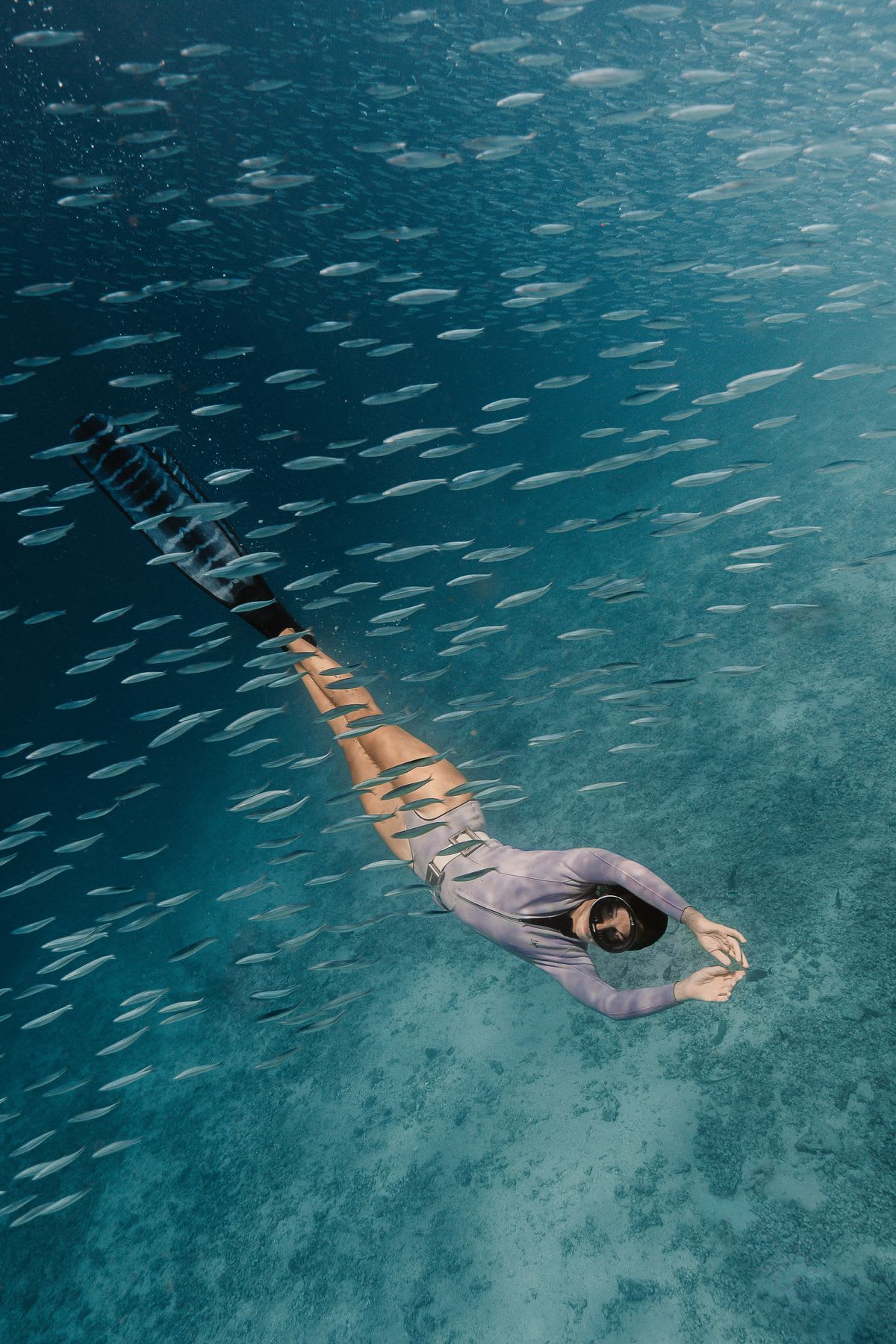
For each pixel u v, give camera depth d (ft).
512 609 30.32
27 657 43.91
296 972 20.71
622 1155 13.44
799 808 16.52
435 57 35.78
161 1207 17.26
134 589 46.73
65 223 40.22
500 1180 14.19
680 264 9.03
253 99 37.42
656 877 7.59
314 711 33.01
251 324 48.80
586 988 7.85
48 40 7.50
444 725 25.23
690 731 19.95
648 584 27.12
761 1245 11.50
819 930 14.33
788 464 29.63
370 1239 14.61
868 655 19.10
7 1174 19.65
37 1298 16.84
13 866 33.24
